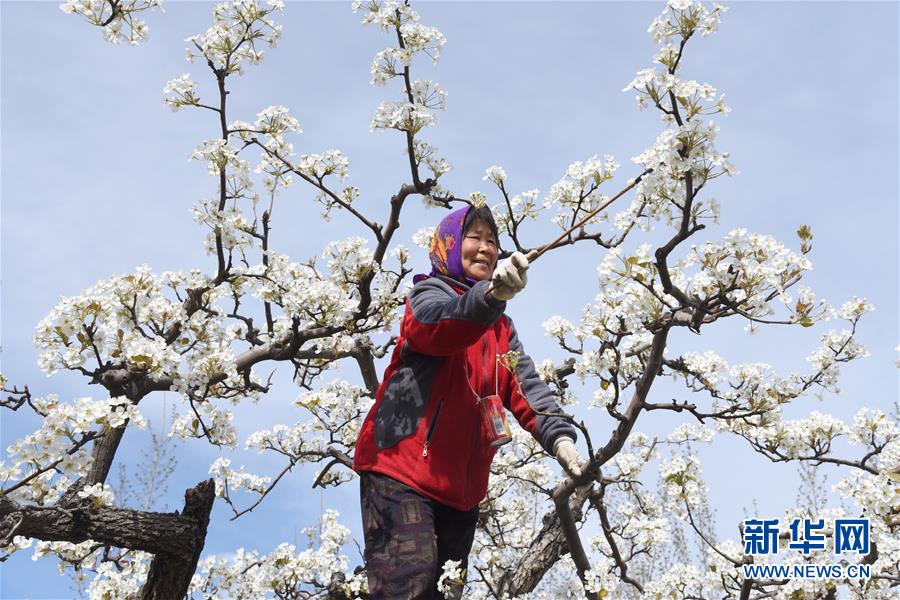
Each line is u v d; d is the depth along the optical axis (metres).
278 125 4.82
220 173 4.55
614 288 4.16
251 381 5.62
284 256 5.18
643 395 4.29
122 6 4.38
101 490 3.54
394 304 5.33
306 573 5.83
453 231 2.87
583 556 6.35
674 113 3.08
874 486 5.12
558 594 7.97
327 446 6.11
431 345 2.53
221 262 4.76
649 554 6.57
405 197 5.09
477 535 7.42
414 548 2.53
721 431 5.57
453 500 2.67
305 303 4.92
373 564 2.58
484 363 2.82
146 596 3.82
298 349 5.14
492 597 6.62
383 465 2.67
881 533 5.14
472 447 2.76
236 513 5.78
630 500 6.99
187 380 4.36
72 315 3.74
